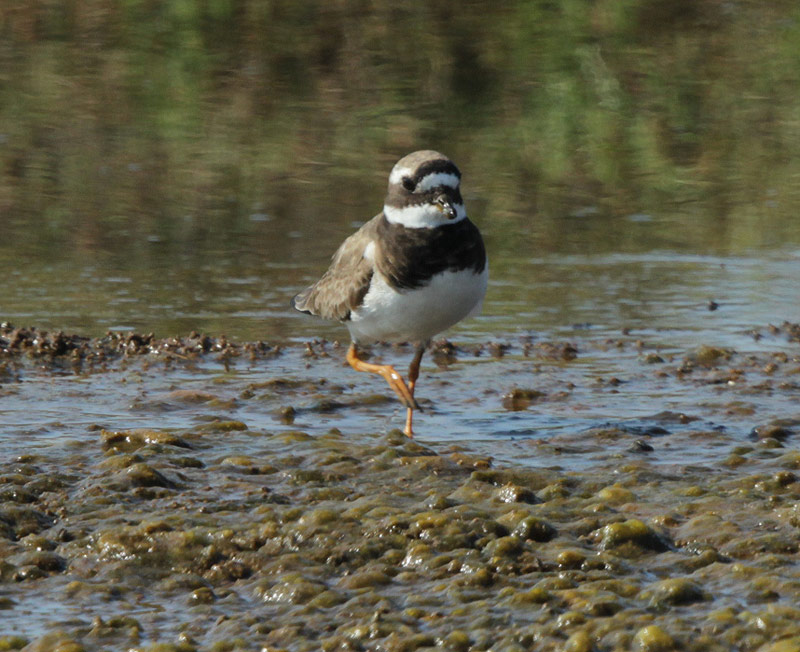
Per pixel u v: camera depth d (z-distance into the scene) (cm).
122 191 2072
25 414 1122
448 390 1224
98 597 745
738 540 791
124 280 1638
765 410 1138
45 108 2428
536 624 682
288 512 843
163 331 1427
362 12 2662
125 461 949
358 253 1084
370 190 2077
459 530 805
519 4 2666
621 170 2205
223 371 1292
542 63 2567
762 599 714
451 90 2498
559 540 800
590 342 1388
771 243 1839
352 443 1023
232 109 2430
